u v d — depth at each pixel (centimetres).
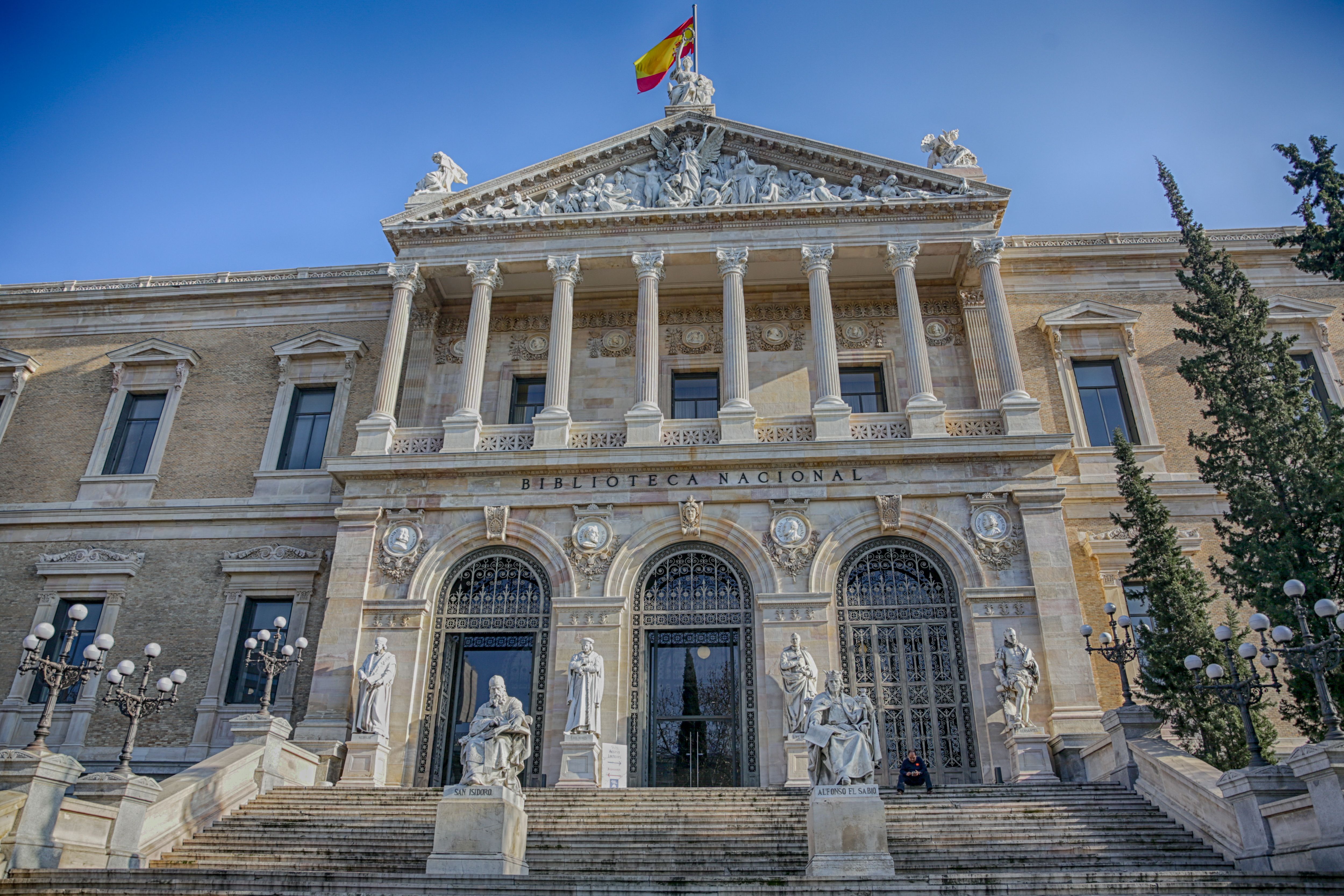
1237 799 1612
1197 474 3048
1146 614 2823
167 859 1847
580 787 2344
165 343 3503
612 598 2636
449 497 2802
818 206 3073
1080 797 2017
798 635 2573
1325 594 2023
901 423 2842
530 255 3139
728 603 2683
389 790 2234
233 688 2981
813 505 2734
